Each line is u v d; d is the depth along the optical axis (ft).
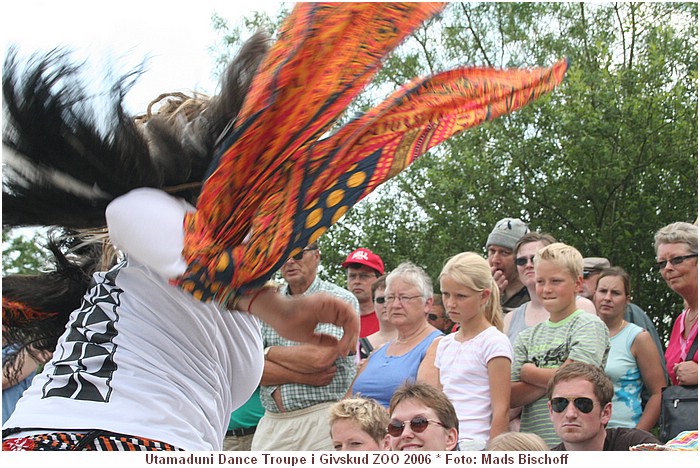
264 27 5.75
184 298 5.35
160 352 5.30
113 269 5.63
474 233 32.40
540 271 12.04
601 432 10.23
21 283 6.22
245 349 5.77
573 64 32.17
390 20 4.95
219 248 4.91
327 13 4.77
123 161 5.28
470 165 31.35
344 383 12.51
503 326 12.96
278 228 4.97
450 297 11.84
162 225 5.03
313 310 5.11
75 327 5.41
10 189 5.40
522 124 31.89
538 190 31.73
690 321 12.57
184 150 5.47
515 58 36.52
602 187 31.04
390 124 5.46
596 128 29.84
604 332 11.69
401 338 12.62
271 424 12.65
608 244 30.78
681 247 12.62
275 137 4.89
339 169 5.20
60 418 5.02
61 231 6.14
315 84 4.89
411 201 33.94
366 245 32.65
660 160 31.19
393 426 10.03
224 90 5.58
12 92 5.27
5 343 6.36
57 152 5.29
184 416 5.26
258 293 5.08
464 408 11.30
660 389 12.33
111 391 5.13
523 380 11.76
